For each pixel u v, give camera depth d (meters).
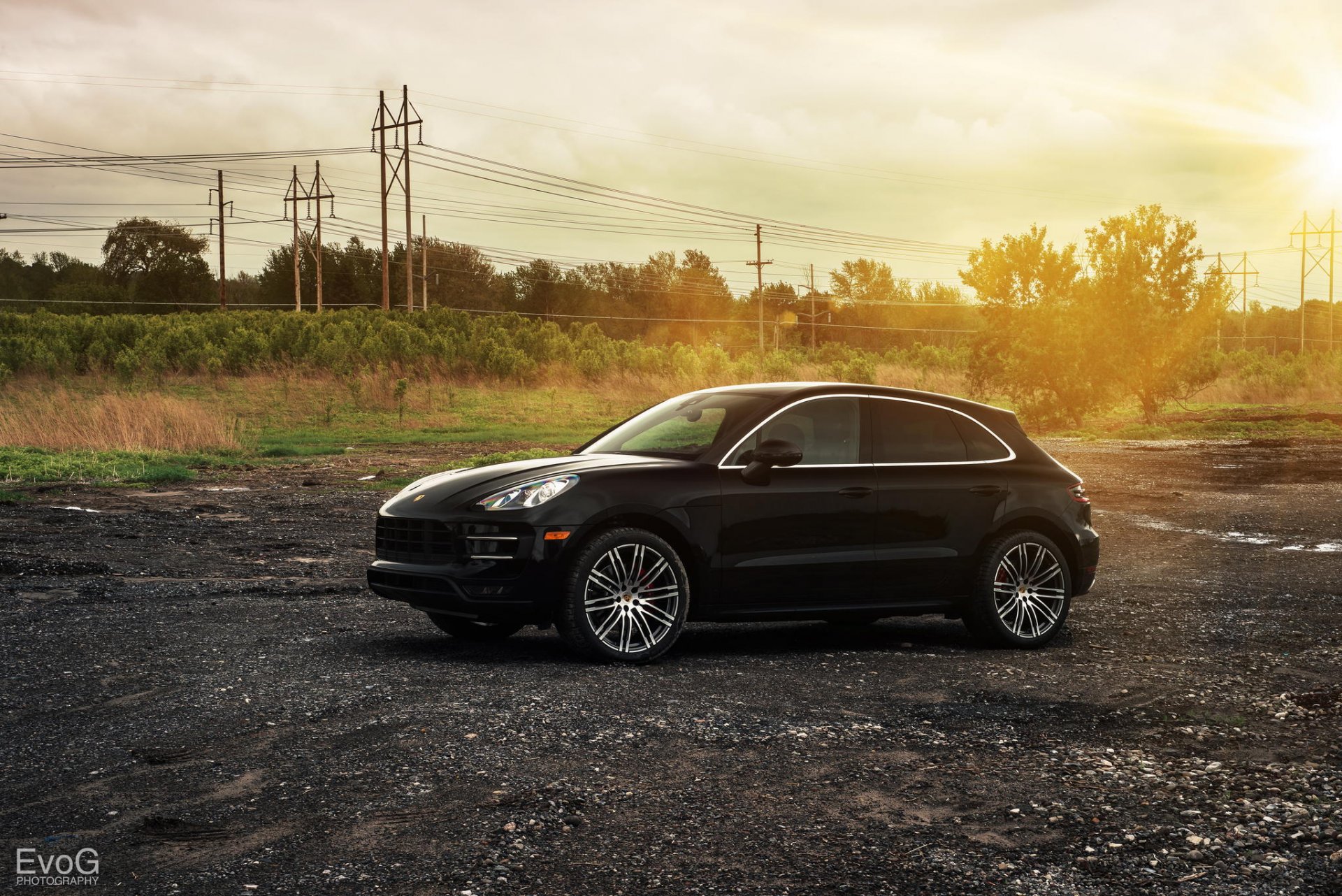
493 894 3.18
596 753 4.47
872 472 6.77
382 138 59.56
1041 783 4.22
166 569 9.30
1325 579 9.59
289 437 24.94
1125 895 3.25
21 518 12.03
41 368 32.34
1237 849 3.59
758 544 6.43
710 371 43.53
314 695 5.29
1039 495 7.20
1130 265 31.02
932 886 3.28
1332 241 93.44
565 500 6.05
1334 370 57.38
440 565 6.13
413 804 3.88
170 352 35.56
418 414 30.78
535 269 109.31
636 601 6.18
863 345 117.00
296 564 9.78
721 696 5.43
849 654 6.64
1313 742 4.83
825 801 3.99
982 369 32.72
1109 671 6.23
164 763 4.30
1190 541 11.95
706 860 3.44
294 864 3.37
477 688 5.46
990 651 6.86
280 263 94.62
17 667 5.83
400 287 95.19
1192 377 31.84
